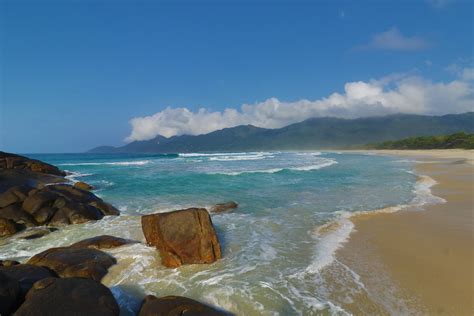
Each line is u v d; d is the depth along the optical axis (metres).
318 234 10.69
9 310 5.25
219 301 6.28
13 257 9.13
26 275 6.57
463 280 6.95
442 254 8.55
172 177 26.16
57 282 5.73
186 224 8.74
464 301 6.05
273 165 39.47
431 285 6.76
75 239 10.69
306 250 9.12
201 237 8.52
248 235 10.66
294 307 5.99
